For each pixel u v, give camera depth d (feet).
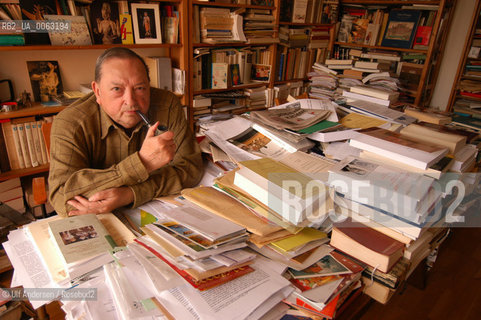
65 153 3.59
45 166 6.48
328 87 9.58
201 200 3.01
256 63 10.02
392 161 2.98
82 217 3.01
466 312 5.62
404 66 10.16
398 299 5.81
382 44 10.53
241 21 8.74
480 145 3.61
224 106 9.45
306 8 10.36
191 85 8.31
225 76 9.00
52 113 6.75
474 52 9.66
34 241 2.77
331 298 2.20
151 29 7.36
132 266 2.34
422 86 9.78
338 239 2.63
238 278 2.25
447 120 4.74
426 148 3.04
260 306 2.08
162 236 2.47
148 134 3.43
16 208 6.27
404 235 2.52
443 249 7.29
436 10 9.37
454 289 6.13
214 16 8.31
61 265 2.50
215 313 1.96
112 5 6.77
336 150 3.64
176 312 1.98
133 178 3.44
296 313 2.15
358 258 2.54
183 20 7.68
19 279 2.41
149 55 8.61
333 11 11.22
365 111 4.80
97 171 3.43
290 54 10.56
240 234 2.54
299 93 11.37
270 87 10.18
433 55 9.69
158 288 2.07
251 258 2.42
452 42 10.46
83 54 7.51
